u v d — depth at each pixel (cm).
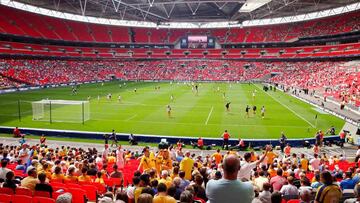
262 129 3691
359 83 6359
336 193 701
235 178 493
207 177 1172
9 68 8131
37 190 998
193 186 938
